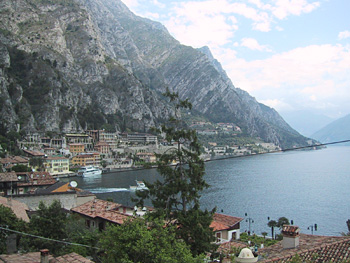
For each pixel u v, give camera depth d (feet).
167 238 112.16
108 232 113.50
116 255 107.14
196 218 141.90
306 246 120.98
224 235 210.38
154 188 160.97
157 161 162.71
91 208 228.84
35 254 111.45
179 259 108.37
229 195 561.84
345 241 120.16
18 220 160.45
